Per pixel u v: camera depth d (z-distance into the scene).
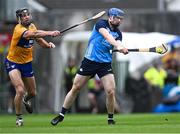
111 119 30.28
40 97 60.25
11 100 59.34
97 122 33.84
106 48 29.53
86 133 23.67
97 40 29.50
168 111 55.88
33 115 53.75
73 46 59.19
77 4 96.06
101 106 56.97
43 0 89.06
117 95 57.78
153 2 100.12
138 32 61.41
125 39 56.50
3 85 60.12
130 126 27.89
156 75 57.31
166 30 61.50
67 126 29.30
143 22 61.50
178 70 57.44
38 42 32.22
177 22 61.47
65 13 61.19
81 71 29.77
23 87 31.31
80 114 54.69
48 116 50.44
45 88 60.41
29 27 31.11
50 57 60.31
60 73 59.91
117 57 58.53
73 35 59.22
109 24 29.56
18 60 31.30
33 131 25.31
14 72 31.27
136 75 58.09
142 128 26.14
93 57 29.56
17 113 31.55
